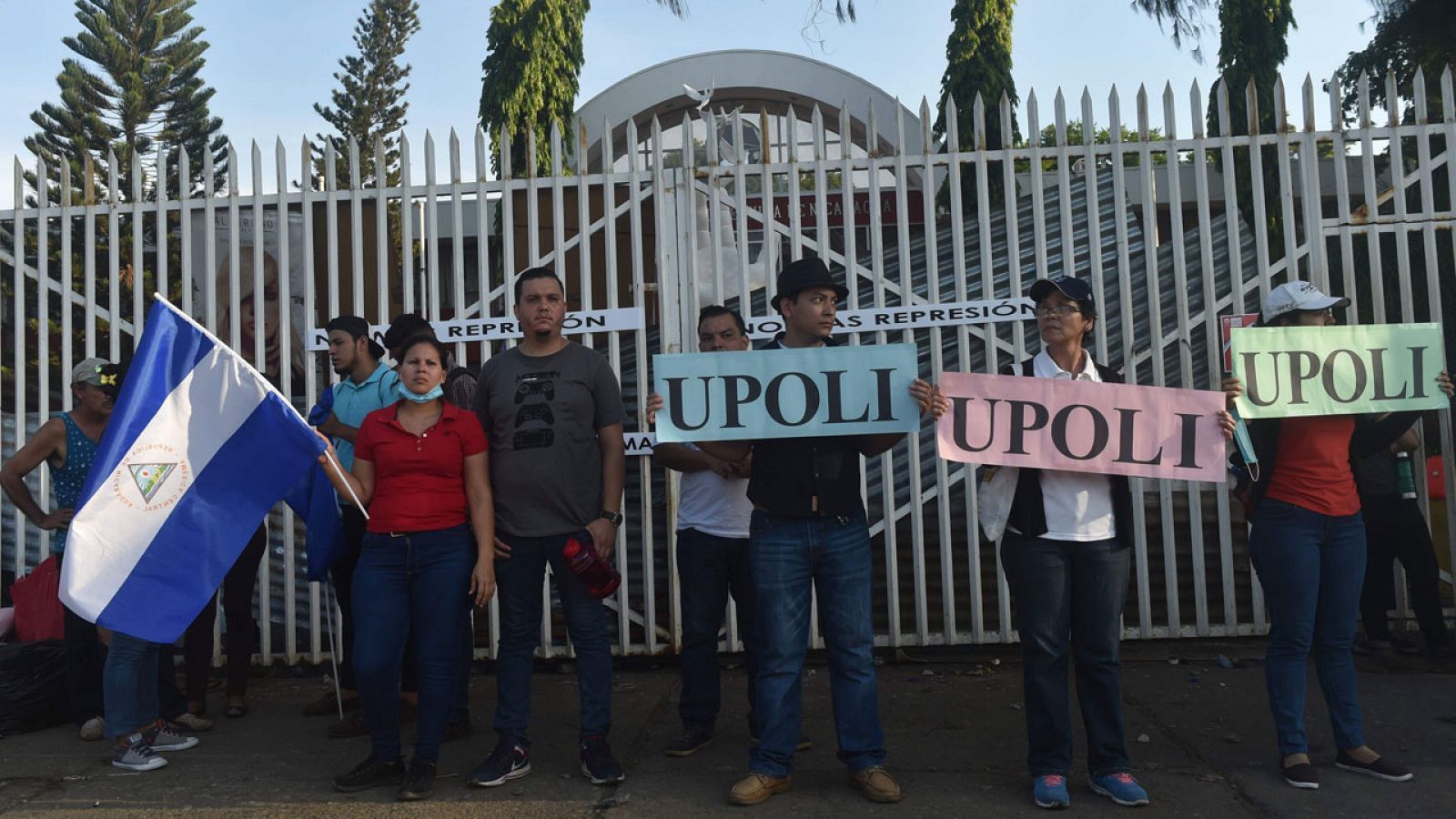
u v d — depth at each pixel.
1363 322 6.43
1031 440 3.91
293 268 6.34
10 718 5.07
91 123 24.41
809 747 4.63
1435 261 5.89
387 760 4.18
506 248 6.18
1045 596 3.88
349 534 5.07
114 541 4.15
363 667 4.07
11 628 5.89
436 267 6.20
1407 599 6.02
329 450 4.22
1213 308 5.95
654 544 6.20
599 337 6.26
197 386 4.34
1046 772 3.88
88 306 6.36
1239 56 8.98
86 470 5.20
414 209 6.38
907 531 6.18
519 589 4.20
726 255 6.39
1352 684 4.12
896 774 4.26
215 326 6.31
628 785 4.17
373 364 5.18
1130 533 3.97
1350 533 4.07
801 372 4.07
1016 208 6.00
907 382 4.02
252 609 6.04
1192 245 6.20
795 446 4.05
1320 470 4.05
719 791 4.09
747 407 4.07
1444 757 4.28
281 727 5.18
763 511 4.04
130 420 4.25
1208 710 5.05
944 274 6.28
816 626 6.16
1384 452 5.58
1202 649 6.02
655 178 6.14
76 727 5.25
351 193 6.30
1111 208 6.25
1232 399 4.02
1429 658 5.62
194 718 5.09
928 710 5.17
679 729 4.97
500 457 4.23
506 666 4.22
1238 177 8.72
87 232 6.38
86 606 4.06
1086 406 3.95
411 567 4.12
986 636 6.02
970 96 8.91
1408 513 5.55
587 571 4.07
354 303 6.24
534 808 3.94
